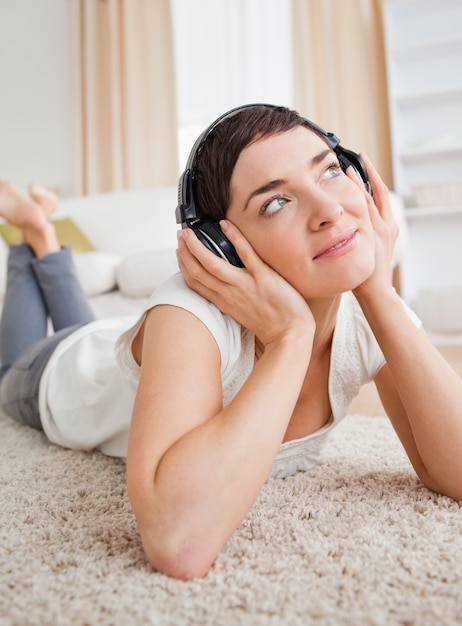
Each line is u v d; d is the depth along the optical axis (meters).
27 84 5.40
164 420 0.77
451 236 4.20
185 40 4.91
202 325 0.86
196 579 0.72
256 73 4.73
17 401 1.59
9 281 1.98
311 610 0.64
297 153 0.84
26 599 0.69
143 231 4.08
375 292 0.97
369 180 1.04
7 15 5.43
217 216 0.91
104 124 5.13
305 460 1.16
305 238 0.83
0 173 5.49
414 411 0.95
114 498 1.05
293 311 0.87
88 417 1.32
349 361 1.06
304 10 4.43
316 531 0.85
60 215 4.22
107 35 5.11
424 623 0.61
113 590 0.70
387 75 4.18
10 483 1.18
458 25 4.16
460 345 3.52
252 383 0.81
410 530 0.84
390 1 4.08
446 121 4.20
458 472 0.94
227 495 0.73
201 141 0.90
